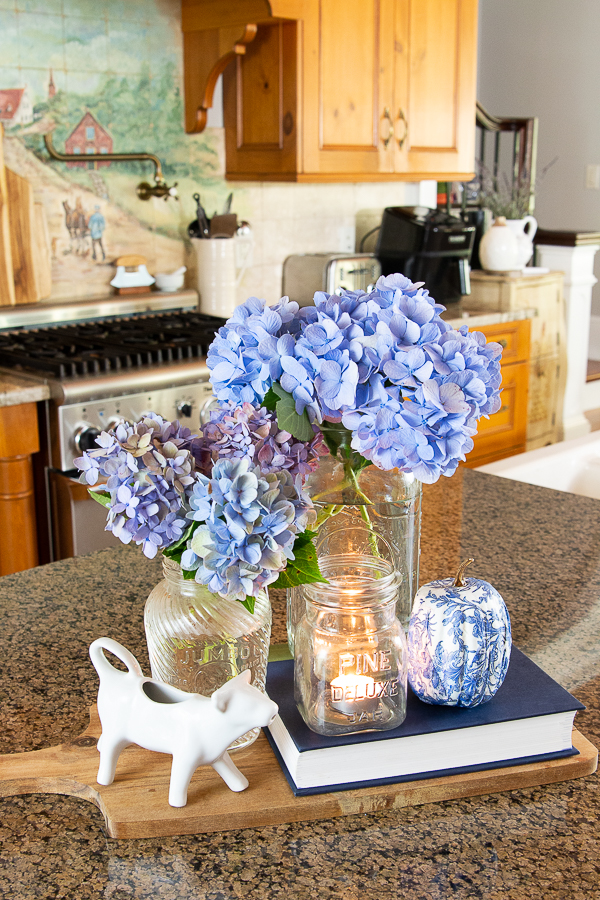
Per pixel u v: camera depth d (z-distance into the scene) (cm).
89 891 65
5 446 223
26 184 277
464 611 76
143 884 66
